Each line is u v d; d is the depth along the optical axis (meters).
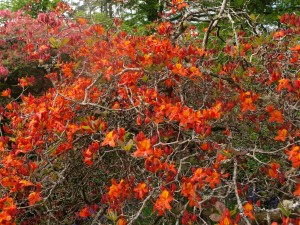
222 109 2.43
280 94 2.53
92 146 2.19
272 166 2.09
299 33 2.91
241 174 2.89
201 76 2.59
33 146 2.29
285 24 3.05
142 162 2.66
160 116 2.18
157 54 2.57
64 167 2.61
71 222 2.76
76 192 2.76
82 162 2.74
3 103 5.10
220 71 2.88
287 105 2.46
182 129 2.31
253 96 2.47
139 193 1.96
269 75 2.60
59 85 3.21
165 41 2.61
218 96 2.79
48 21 3.64
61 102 2.62
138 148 1.88
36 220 2.70
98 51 3.08
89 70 3.55
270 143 2.69
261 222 2.12
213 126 2.71
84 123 2.39
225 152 2.06
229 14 3.40
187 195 2.00
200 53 2.97
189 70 2.54
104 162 2.84
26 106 2.94
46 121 2.38
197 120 2.06
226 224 1.65
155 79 2.58
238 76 2.83
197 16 4.19
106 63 2.73
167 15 4.04
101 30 3.39
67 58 5.23
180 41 3.46
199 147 2.45
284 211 1.72
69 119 2.66
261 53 2.95
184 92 2.88
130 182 2.14
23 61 5.39
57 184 2.37
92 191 2.98
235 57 2.96
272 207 2.74
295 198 2.02
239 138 2.77
